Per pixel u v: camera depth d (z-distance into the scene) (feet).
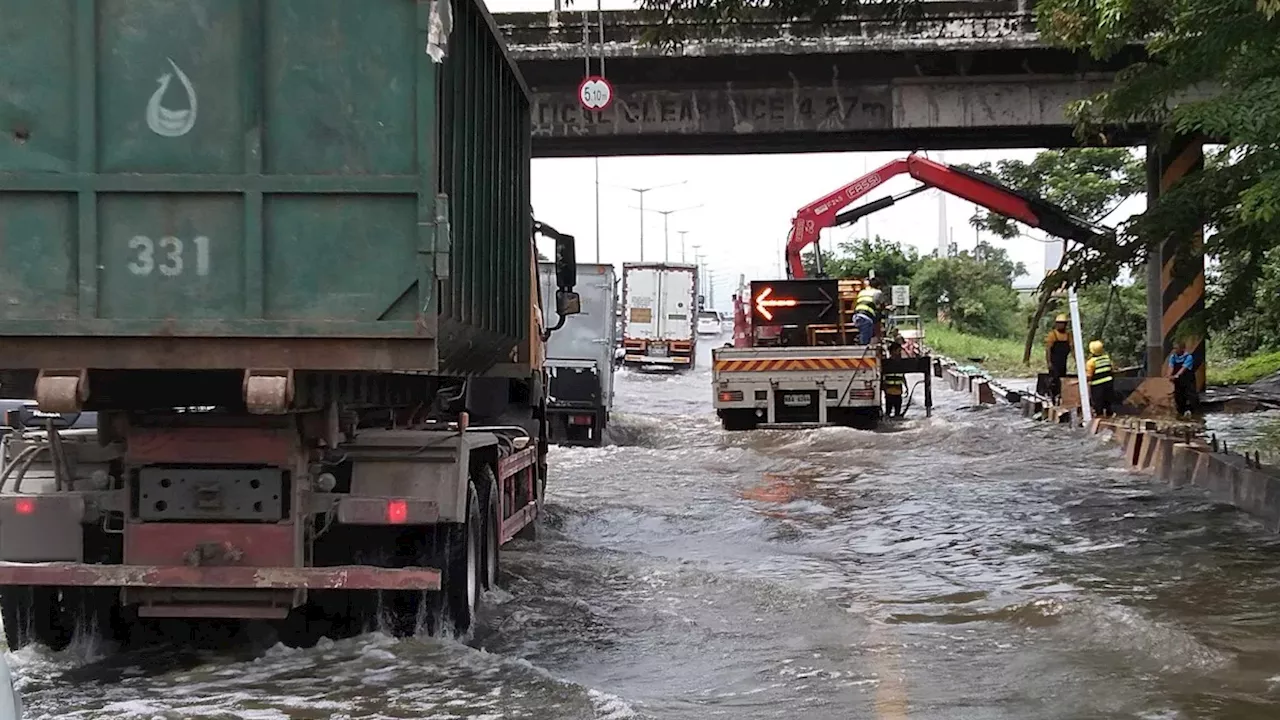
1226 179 44.47
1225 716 21.79
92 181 21.25
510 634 28.17
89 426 27.30
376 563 26.18
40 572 23.43
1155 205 46.85
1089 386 81.15
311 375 22.95
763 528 43.91
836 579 35.06
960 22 83.05
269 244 21.43
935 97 88.33
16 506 24.20
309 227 21.44
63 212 21.35
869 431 78.28
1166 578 34.55
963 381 119.75
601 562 36.78
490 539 30.96
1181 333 48.08
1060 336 94.84
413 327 21.38
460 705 21.90
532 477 39.06
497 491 31.96
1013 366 157.99
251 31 21.42
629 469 61.46
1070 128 89.56
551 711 21.59
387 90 21.45
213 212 21.40
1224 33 40.91
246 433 24.12
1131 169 143.43
